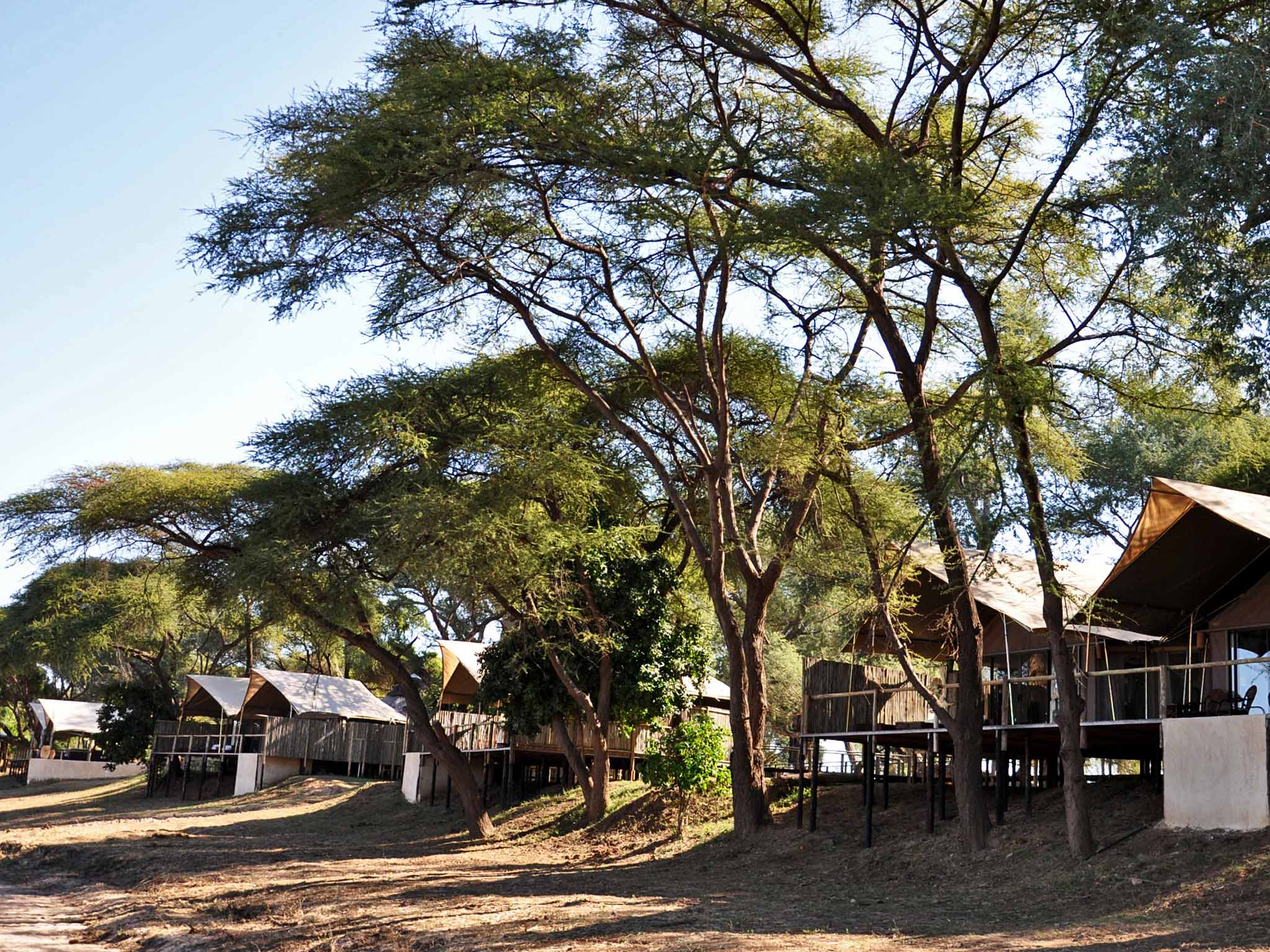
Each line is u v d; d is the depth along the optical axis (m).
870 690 23.08
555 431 27.02
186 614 55.53
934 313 21.41
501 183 21.09
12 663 61.75
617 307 23.78
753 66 23.09
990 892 17.25
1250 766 16.70
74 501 31.88
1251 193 14.48
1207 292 16.16
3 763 84.81
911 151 21.55
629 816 28.64
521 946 14.09
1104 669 22.16
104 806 51.69
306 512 27.30
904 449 20.97
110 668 77.25
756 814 24.92
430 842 31.14
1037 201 21.64
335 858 27.05
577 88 20.36
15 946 17.80
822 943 13.16
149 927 19.06
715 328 23.95
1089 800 21.38
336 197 19.80
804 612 40.56
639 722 30.11
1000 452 17.95
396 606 31.27
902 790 26.67
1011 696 22.59
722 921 15.23
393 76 20.86
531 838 29.55
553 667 29.98
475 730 37.69
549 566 26.67
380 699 57.62
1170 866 16.08
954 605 20.83
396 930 16.12
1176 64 15.24
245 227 20.75
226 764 57.06
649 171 19.36
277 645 70.44
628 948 13.35
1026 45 20.12
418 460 26.91
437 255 22.42
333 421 28.09
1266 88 13.99
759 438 23.39
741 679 25.38
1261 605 19.98
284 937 16.86
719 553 24.70
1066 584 20.44
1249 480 28.91
